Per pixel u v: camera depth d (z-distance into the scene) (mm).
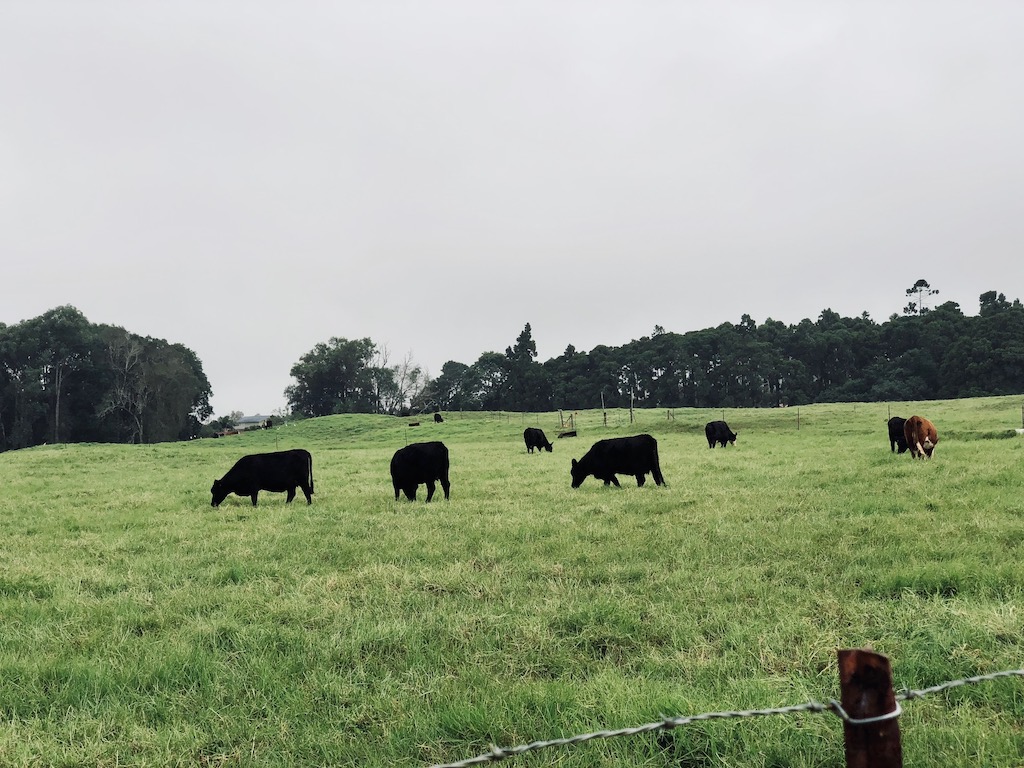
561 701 4488
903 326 97875
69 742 4316
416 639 5758
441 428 52781
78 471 26875
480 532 10188
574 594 6859
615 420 53031
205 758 4121
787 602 6297
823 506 10789
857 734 2508
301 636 5934
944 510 9852
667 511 11375
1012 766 3559
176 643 5840
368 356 110938
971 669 4641
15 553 10133
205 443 52156
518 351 116438
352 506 13719
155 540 10867
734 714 2939
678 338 109375
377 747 4160
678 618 6031
